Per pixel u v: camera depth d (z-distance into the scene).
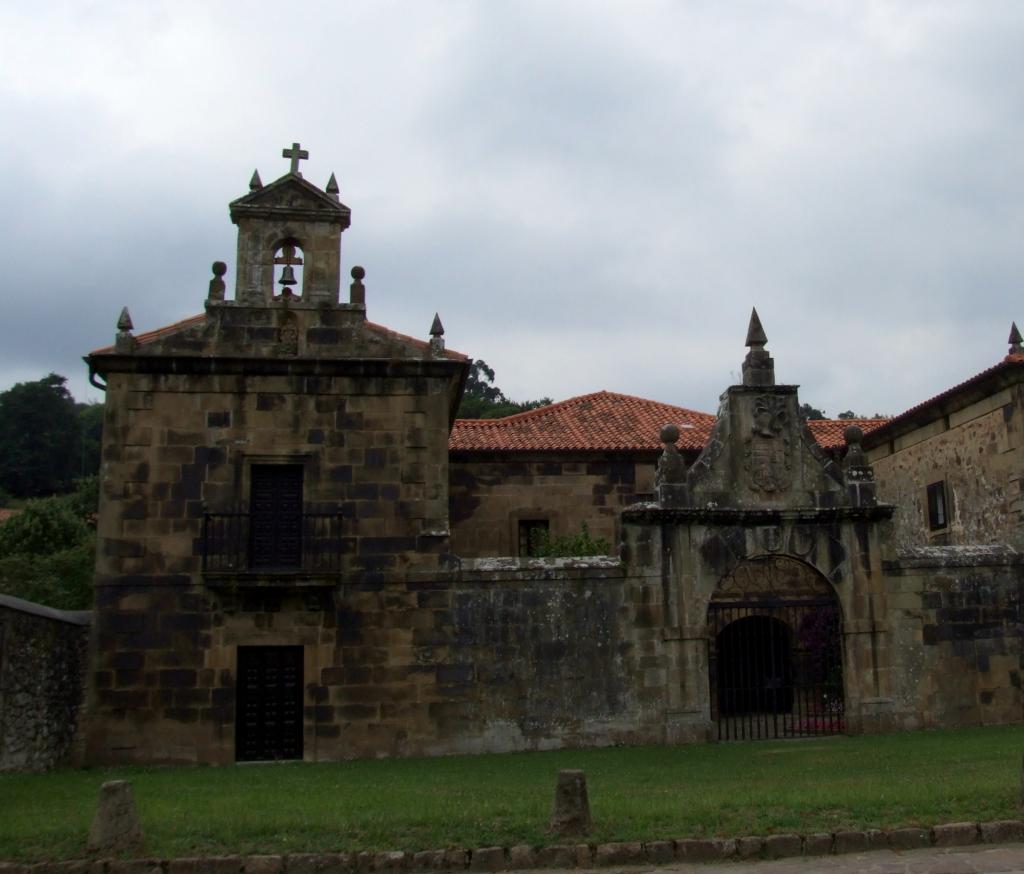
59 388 83.50
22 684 17.25
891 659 21.88
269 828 11.10
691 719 21.05
